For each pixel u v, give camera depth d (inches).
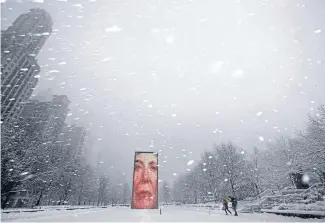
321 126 593.0
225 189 1182.9
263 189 1050.1
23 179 689.0
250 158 1170.6
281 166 789.2
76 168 1368.1
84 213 577.3
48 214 450.6
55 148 1127.6
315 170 702.5
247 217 495.2
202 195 1651.1
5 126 717.9
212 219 450.0
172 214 617.6
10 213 365.4
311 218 419.2
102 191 2177.7
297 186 757.3
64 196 1336.1
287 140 1001.5
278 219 436.8
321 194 579.8
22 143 735.7
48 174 900.0
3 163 623.2
